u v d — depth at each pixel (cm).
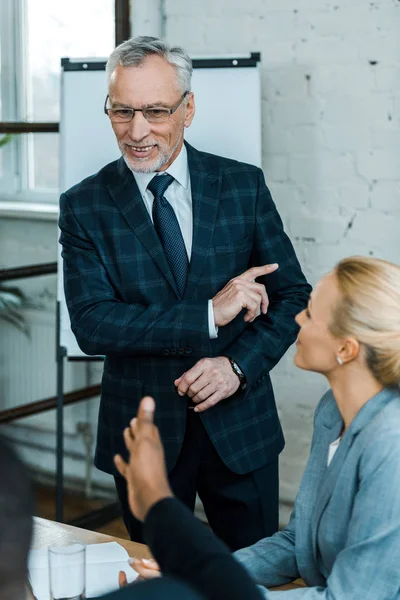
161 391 246
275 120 349
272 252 256
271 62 347
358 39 329
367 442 163
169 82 236
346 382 169
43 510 395
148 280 246
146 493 122
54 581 153
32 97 373
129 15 376
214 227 248
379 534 156
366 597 156
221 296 239
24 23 366
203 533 109
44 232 382
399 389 166
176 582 87
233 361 241
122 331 240
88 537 202
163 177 247
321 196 344
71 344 334
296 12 339
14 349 378
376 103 329
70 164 319
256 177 259
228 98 309
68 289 252
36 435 391
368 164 333
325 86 338
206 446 250
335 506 168
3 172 365
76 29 378
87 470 402
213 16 359
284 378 363
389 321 160
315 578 179
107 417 256
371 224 336
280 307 253
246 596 100
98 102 317
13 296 373
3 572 78
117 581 176
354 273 164
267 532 258
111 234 248
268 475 256
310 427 360
